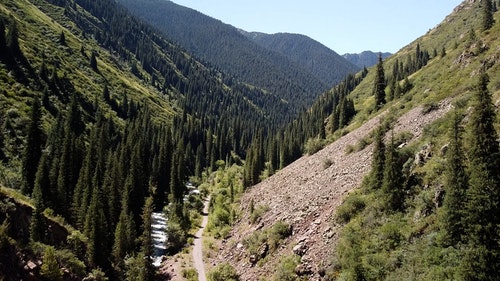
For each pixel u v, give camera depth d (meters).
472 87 50.59
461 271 23.61
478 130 26.66
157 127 164.50
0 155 82.25
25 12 198.50
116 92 193.62
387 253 31.77
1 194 42.50
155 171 105.31
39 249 41.50
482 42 64.31
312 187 62.34
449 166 28.27
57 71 148.62
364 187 45.03
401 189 36.81
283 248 47.44
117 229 58.19
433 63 102.31
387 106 91.69
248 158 122.88
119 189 75.06
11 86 112.44
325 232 43.19
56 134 95.38
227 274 49.72
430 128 45.22
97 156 88.19
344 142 79.38
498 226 23.89
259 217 64.62
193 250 67.25
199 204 100.19
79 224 60.91
